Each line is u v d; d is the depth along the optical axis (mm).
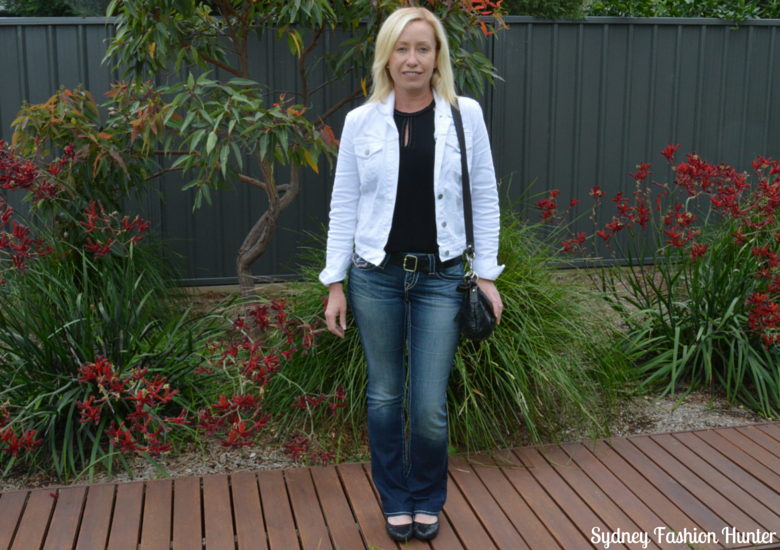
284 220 5109
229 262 5090
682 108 5523
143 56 3566
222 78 4797
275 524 2375
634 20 5301
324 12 3625
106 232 3779
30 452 2729
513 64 5227
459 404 3016
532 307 3145
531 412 3025
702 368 3656
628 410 3369
